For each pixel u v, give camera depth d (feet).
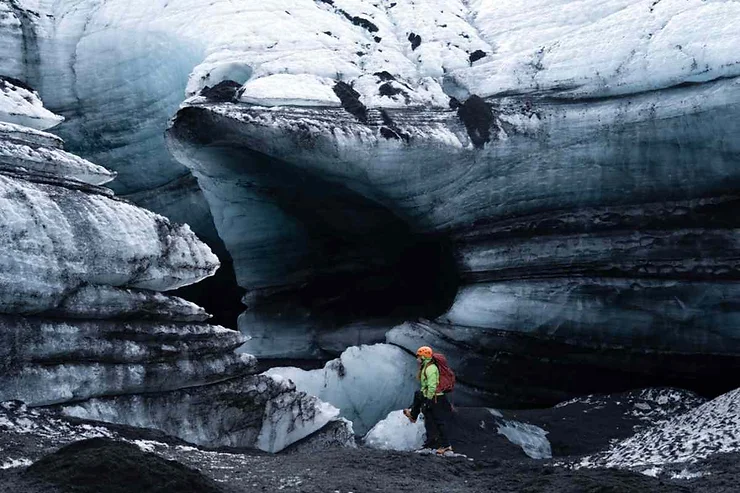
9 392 20.77
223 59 44.39
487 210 40.55
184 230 25.94
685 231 37.06
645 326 37.24
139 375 23.47
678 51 37.70
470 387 39.65
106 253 23.32
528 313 39.04
